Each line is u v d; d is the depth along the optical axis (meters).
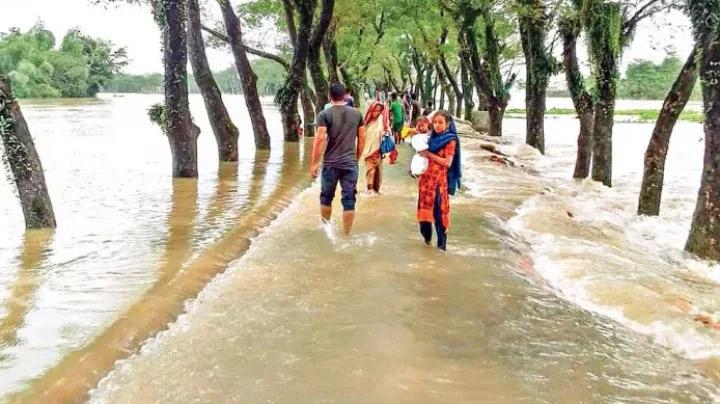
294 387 4.12
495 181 13.91
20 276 6.46
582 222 10.08
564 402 3.97
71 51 111.50
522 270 7.05
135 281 6.23
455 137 7.58
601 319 5.56
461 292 6.08
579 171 16.34
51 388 4.04
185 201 10.86
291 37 22.59
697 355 4.84
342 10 25.58
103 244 7.83
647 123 49.72
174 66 13.19
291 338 4.93
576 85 16.00
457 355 4.65
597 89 14.48
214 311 5.54
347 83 35.22
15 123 8.56
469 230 8.77
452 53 37.78
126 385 4.21
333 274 6.57
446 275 6.61
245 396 4.00
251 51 24.97
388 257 7.23
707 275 7.52
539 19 19.16
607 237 9.17
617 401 4.02
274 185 12.52
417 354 4.64
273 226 8.97
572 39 15.79
